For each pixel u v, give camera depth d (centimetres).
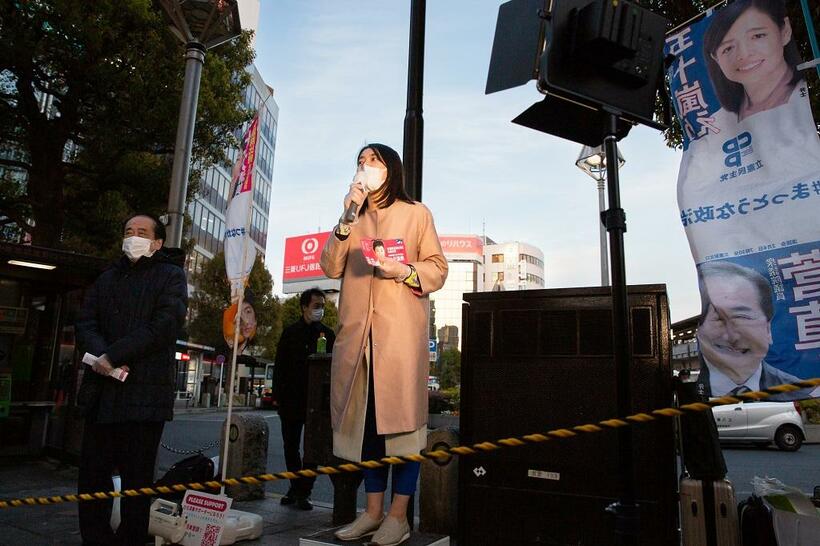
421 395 248
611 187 214
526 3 234
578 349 301
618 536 193
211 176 3434
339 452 246
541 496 296
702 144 280
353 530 239
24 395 682
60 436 656
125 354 270
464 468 318
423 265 248
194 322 2783
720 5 284
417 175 383
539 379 307
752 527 280
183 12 526
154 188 1123
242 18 550
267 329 3045
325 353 457
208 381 2845
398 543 233
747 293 256
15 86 1048
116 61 1012
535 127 259
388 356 241
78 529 368
